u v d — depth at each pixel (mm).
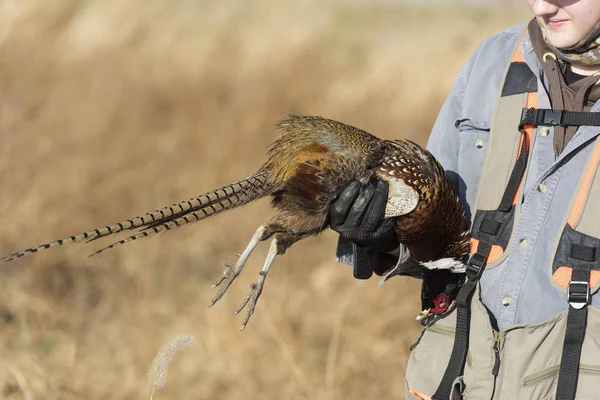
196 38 35875
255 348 18484
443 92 34125
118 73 31953
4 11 31938
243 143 28781
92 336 19094
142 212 24875
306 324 19719
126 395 16922
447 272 11078
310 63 35375
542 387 9219
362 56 39719
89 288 21391
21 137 25531
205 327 19344
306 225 11242
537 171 9680
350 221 10547
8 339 18453
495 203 9867
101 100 29656
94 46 33250
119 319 19906
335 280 21656
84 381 17125
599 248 9148
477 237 9930
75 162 25766
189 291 21359
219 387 17562
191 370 18000
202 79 32562
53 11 33062
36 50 30953
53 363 17891
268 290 20859
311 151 11148
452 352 9766
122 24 34719
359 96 33531
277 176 11359
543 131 9711
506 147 9906
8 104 27188
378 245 10875
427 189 10820
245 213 25172
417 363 10258
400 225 10969
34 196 23266
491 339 9445
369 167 11086
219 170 27391
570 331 9055
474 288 9828
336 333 17656
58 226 22922
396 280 21578
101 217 24109
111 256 22500
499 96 10086
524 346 9281
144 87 31719
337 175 11039
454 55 36344
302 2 39562
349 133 11273
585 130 9352
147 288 20703
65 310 20109
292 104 32406
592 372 9000
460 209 11109
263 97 31375
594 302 9141
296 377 17344
